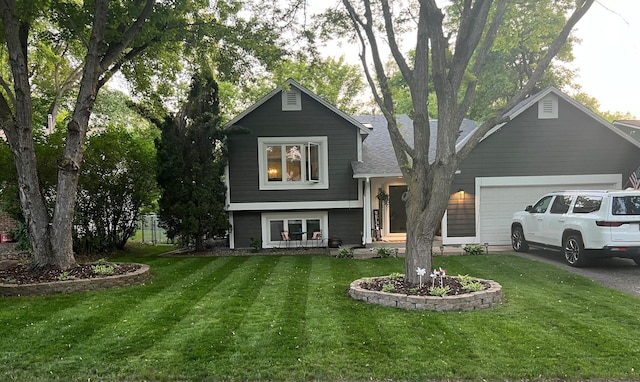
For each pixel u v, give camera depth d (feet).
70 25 33.14
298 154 46.24
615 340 15.93
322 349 15.30
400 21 27.12
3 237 54.65
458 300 20.08
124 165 43.16
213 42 39.93
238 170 45.83
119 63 35.58
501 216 45.19
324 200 46.42
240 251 44.78
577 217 31.65
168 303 22.13
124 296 23.88
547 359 14.21
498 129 44.47
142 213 47.16
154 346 15.79
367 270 31.99
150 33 34.68
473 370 13.50
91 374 13.66
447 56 23.58
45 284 24.66
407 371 13.51
